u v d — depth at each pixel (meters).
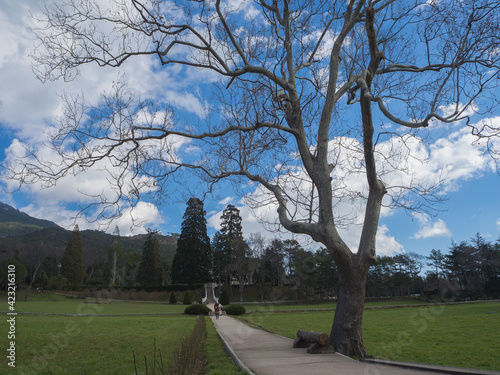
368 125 10.57
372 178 11.03
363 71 11.49
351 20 11.03
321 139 11.34
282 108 11.58
